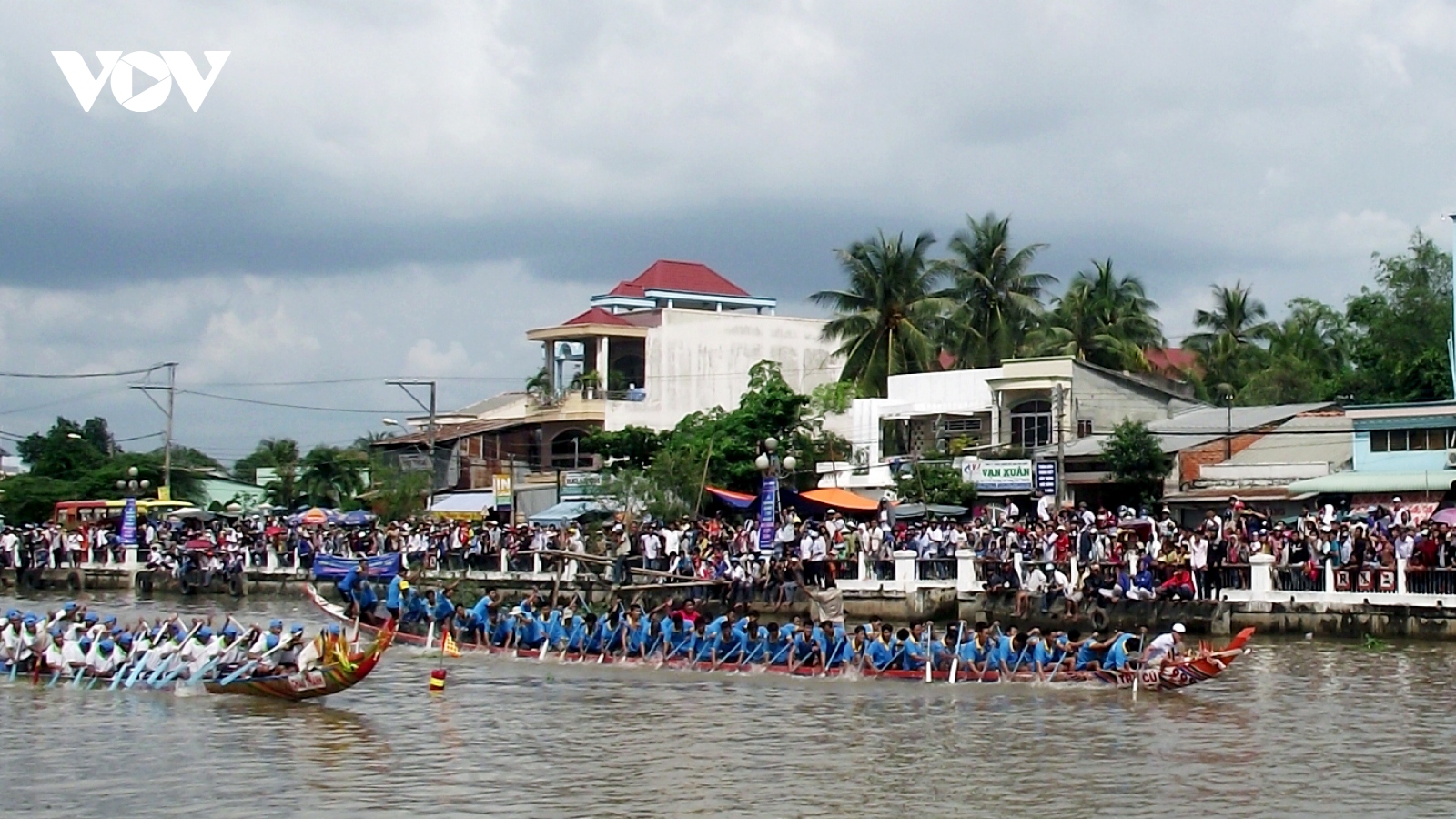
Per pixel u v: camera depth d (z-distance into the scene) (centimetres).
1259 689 3806
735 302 10519
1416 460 5881
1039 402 7194
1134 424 6650
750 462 7238
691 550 5847
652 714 3594
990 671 3984
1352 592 4544
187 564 7306
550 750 3175
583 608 5009
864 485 7675
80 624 4212
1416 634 4419
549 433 9031
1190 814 2616
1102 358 8481
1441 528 4600
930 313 8231
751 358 9406
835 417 8006
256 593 7206
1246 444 6631
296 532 7438
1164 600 4741
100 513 9131
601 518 7181
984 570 5172
